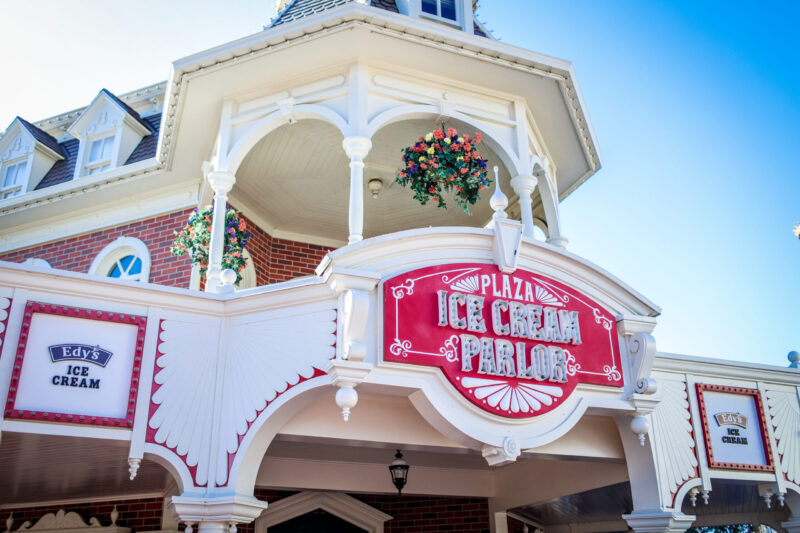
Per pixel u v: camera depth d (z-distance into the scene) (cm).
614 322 843
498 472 1138
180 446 698
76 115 1471
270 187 1177
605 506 1106
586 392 805
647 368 827
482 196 1256
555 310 805
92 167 1277
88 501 1050
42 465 816
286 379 715
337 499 1117
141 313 724
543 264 825
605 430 889
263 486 967
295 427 745
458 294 755
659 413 885
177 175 1145
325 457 995
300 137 1070
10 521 1082
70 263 1222
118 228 1208
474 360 743
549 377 772
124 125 1271
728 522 1209
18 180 1389
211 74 928
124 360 705
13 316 675
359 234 823
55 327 689
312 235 1309
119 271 1189
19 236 1292
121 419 682
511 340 771
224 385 729
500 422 746
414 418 802
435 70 957
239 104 973
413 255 767
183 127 1024
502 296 784
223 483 695
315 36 886
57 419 660
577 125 1070
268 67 926
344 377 679
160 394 705
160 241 1153
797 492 938
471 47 923
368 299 702
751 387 959
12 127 1415
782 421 963
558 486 1009
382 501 1177
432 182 874
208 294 750
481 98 998
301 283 734
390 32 889
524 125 1005
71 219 1254
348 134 880
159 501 997
